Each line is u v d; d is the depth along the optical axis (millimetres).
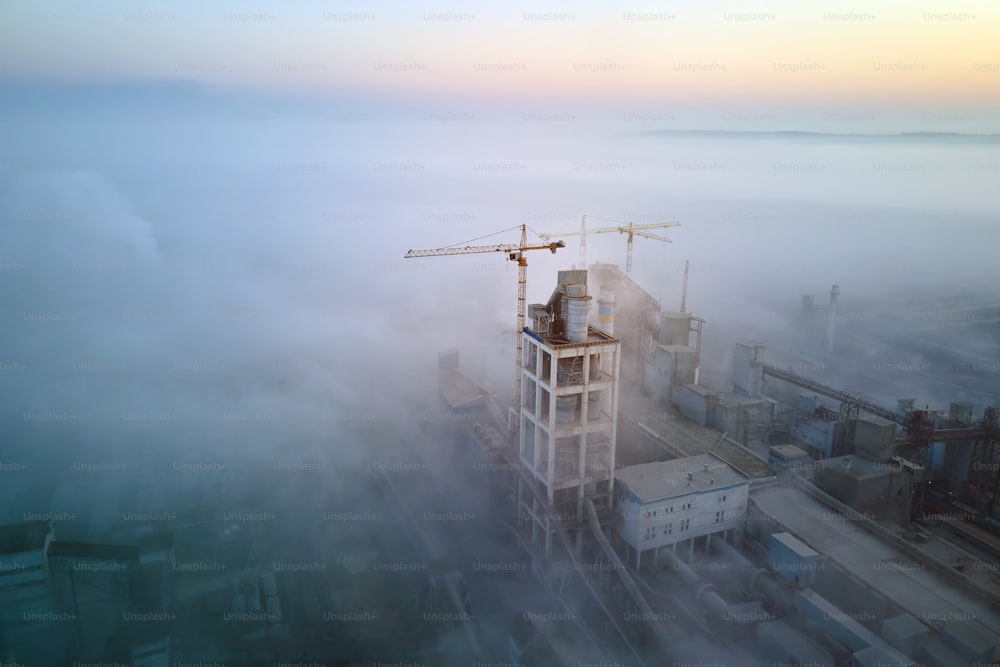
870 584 89062
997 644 76750
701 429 140750
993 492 132625
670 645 86812
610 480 109000
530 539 117062
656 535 104625
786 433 151625
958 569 99000
